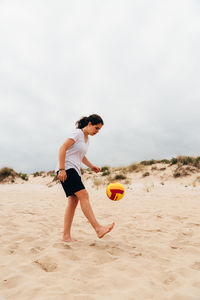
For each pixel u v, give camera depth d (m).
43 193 9.96
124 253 2.66
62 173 2.78
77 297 1.67
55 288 1.78
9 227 3.53
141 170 13.57
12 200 7.04
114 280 1.97
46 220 4.20
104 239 3.15
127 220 4.50
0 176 15.28
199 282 1.96
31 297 1.66
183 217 4.73
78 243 2.93
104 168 15.67
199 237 3.38
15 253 2.52
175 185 10.57
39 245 2.81
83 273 2.08
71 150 2.90
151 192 9.18
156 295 1.76
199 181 10.67
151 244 3.00
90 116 3.00
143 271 2.16
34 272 2.07
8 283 1.87
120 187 3.06
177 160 13.32
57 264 2.24
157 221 4.41
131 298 1.70
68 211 3.01
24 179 16.34
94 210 5.62
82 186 2.85
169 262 2.44
